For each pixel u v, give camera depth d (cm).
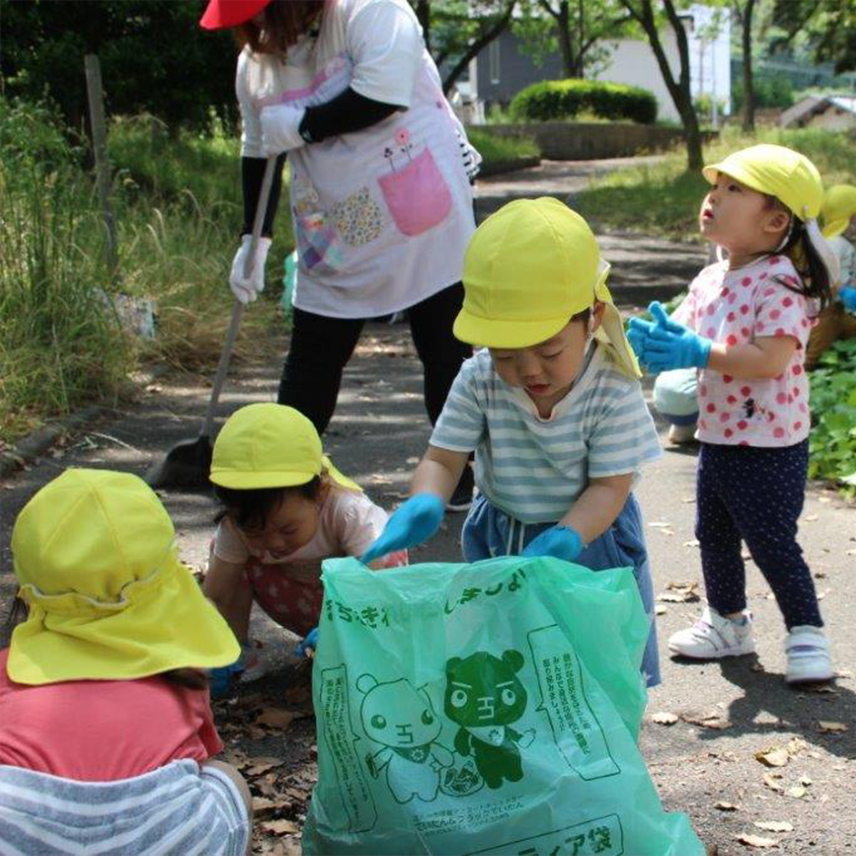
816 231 375
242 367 843
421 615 251
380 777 245
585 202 2033
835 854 292
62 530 238
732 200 370
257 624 420
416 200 480
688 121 2317
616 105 3991
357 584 252
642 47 5338
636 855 243
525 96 4025
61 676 234
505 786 244
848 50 3334
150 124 1470
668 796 317
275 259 1093
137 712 234
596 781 243
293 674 384
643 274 1319
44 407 657
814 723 354
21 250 725
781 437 371
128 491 248
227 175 1471
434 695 248
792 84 8050
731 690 375
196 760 240
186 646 248
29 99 1185
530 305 268
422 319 496
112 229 855
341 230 485
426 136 483
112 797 226
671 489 573
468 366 307
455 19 3073
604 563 310
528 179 2778
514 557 257
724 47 6084
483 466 313
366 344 957
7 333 676
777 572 377
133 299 821
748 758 336
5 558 468
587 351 295
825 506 548
